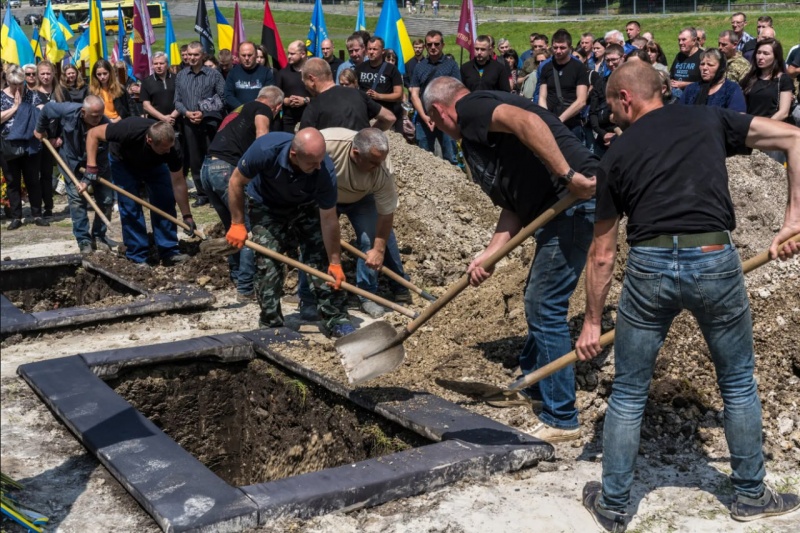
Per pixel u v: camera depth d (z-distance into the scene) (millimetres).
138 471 4344
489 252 4688
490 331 6250
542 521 3988
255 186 6230
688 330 5496
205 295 7828
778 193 7543
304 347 6164
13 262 8898
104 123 9938
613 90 4000
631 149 3746
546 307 4648
